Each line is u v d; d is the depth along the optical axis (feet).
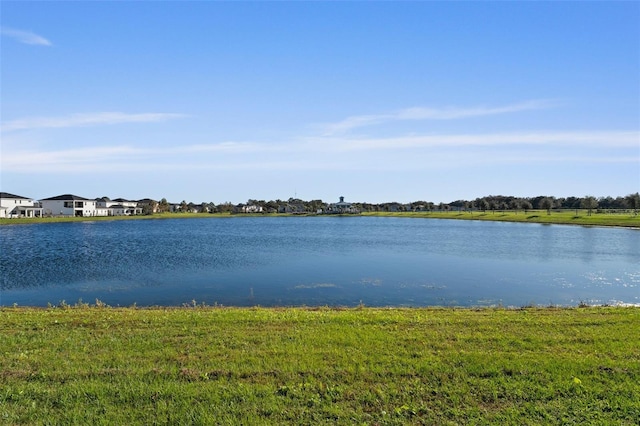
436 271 105.70
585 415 22.86
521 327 39.50
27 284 88.02
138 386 25.77
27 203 440.45
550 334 36.94
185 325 40.06
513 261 124.67
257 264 117.29
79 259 127.13
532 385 26.14
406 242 188.34
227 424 22.00
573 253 145.28
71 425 21.85
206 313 47.44
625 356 31.17
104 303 70.23
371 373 27.91
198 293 78.95
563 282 91.30
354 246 169.48
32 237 215.92
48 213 451.53
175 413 22.95
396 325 40.16
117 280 92.32
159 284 87.66
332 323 41.04
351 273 102.27
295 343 34.04
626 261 125.39
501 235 229.25
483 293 79.46
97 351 32.22
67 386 25.82
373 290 81.61
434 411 23.44
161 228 307.78
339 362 29.81
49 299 74.59
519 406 23.89
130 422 22.13
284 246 169.27
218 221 441.68
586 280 94.07
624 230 261.03
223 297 75.41
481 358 30.48
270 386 25.99
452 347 33.19
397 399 24.66
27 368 28.76
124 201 591.78
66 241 192.03
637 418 22.58
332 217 558.15
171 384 26.09
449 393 25.25
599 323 41.29
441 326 39.83
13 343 34.04
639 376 27.30
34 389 25.40
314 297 75.36
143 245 172.96
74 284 87.86
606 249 158.10
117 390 25.29
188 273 101.65
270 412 23.21
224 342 34.47
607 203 504.43
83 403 23.97
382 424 22.15
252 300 73.05
